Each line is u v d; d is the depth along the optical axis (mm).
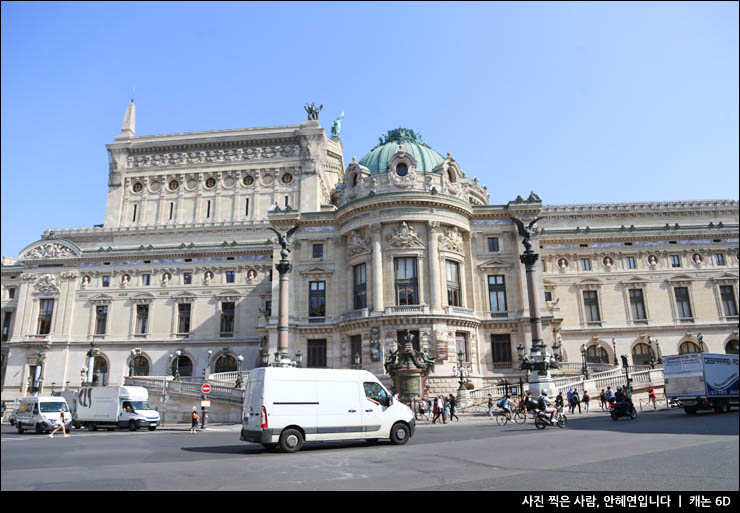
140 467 19016
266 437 23266
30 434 42188
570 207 82875
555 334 64875
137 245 87688
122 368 78188
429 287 60094
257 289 79562
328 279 66062
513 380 60875
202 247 81562
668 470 15570
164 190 95062
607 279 74688
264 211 92188
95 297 81438
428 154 71125
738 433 24500
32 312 81688
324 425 24406
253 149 95312
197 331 78750
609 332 72812
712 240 75688
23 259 83562
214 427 46969
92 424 45750
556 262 75750
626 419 36312
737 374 41531
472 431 32781
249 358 76812
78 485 15219
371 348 58188
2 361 89500
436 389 56062
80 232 89500
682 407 46031
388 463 19047
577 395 45750
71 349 79938
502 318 63062
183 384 55250
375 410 25625
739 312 72875
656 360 71312
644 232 75562
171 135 96625
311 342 64500
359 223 63281
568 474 15477
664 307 73500
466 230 65125
